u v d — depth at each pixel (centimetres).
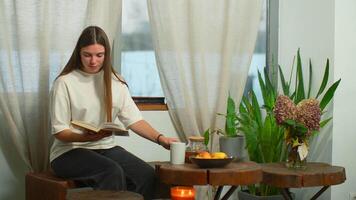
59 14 273
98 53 240
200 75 304
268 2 348
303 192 327
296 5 335
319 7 314
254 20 316
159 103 313
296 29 336
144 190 238
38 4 266
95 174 228
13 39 266
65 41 274
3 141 276
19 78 270
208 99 310
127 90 260
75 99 242
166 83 303
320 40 314
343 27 304
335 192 307
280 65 347
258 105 316
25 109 271
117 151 251
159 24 295
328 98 296
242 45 316
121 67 307
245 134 308
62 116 237
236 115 311
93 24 277
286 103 251
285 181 236
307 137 252
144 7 311
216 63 310
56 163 239
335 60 303
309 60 324
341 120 307
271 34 348
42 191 238
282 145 313
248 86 343
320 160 315
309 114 246
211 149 306
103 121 248
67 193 210
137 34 311
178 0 298
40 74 270
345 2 304
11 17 265
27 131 272
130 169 240
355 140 311
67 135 229
